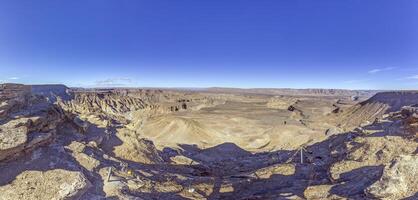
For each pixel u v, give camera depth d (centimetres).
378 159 2348
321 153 3644
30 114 2156
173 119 7506
